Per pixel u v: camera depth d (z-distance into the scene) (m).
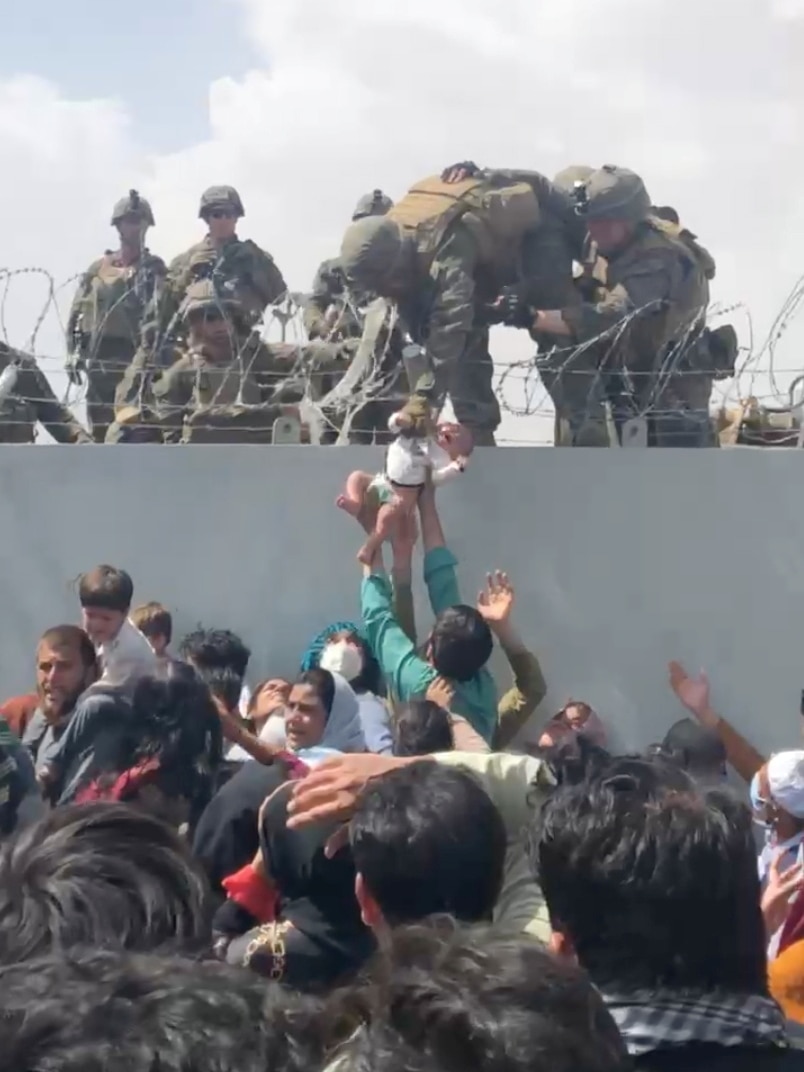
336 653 6.14
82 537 6.67
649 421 7.41
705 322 7.59
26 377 7.43
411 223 7.40
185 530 6.70
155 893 1.89
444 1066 1.58
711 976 2.25
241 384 7.30
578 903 2.29
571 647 6.79
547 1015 1.63
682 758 5.54
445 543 6.72
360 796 2.87
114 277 9.06
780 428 7.51
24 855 1.94
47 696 5.14
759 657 6.83
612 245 7.70
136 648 5.44
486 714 5.98
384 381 7.31
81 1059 1.42
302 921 3.40
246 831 3.98
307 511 6.73
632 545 6.82
